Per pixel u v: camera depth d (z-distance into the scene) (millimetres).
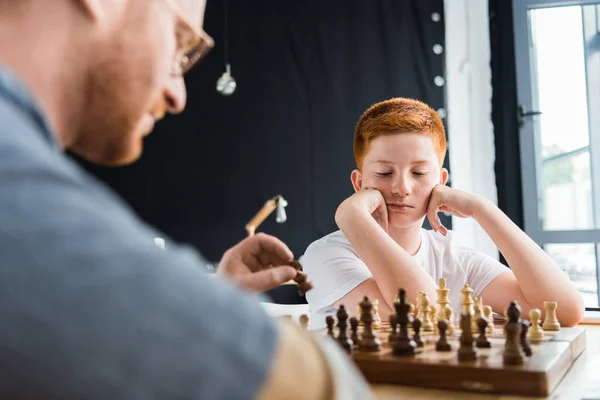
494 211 1572
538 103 3949
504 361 840
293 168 4180
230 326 306
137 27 451
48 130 356
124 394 282
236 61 4246
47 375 277
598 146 3896
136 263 303
